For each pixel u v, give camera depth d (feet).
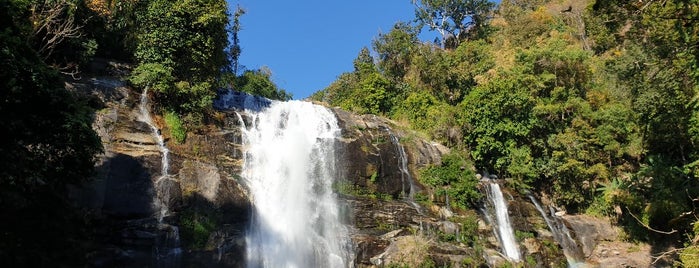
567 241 106.22
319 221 84.79
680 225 98.43
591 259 104.53
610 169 117.80
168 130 79.46
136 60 89.51
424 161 106.42
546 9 237.86
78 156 51.75
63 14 80.59
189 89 84.23
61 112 49.55
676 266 87.97
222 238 71.10
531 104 122.83
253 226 76.38
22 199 47.19
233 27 149.07
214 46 94.48
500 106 119.44
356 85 160.04
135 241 63.82
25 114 46.98
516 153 116.16
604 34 179.11
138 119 77.30
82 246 57.52
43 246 50.57
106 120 72.54
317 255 80.38
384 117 131.75
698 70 70.08
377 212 88.58
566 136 118.52
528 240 101.09
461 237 91.35
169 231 66.69
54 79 50.34
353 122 107.86
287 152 90.43
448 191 101.04
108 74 84.17
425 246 82.17
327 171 91.30
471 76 160.25
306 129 100.27
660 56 91.66
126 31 92.53
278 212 81.41
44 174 49.78
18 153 46.01
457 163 105.50
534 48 150.61
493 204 104.78
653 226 102.83
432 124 123.85
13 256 46.57
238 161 83.46
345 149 94.94
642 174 105.29
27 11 65.51
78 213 60.23
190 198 71.46
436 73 157.79
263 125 94.68
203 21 90.89
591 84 142.51
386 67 175.83
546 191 118.21
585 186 116.98
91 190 63.87
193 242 68.23
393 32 181.27
